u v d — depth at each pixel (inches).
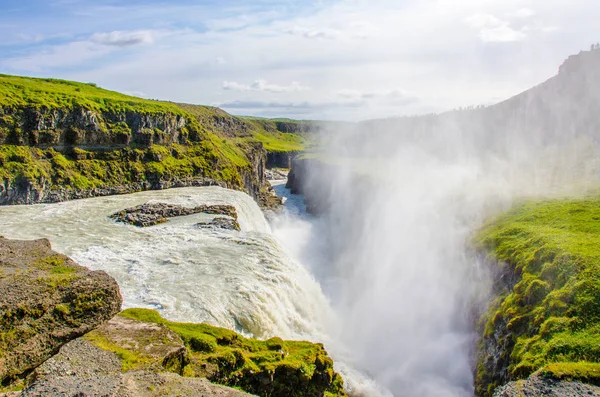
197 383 653.3
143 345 828.6
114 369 697.0
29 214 2502.5
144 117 4131.4
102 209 2689.5
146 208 2508.6
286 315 1438.2
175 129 4525.1
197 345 954.1
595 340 964.6
